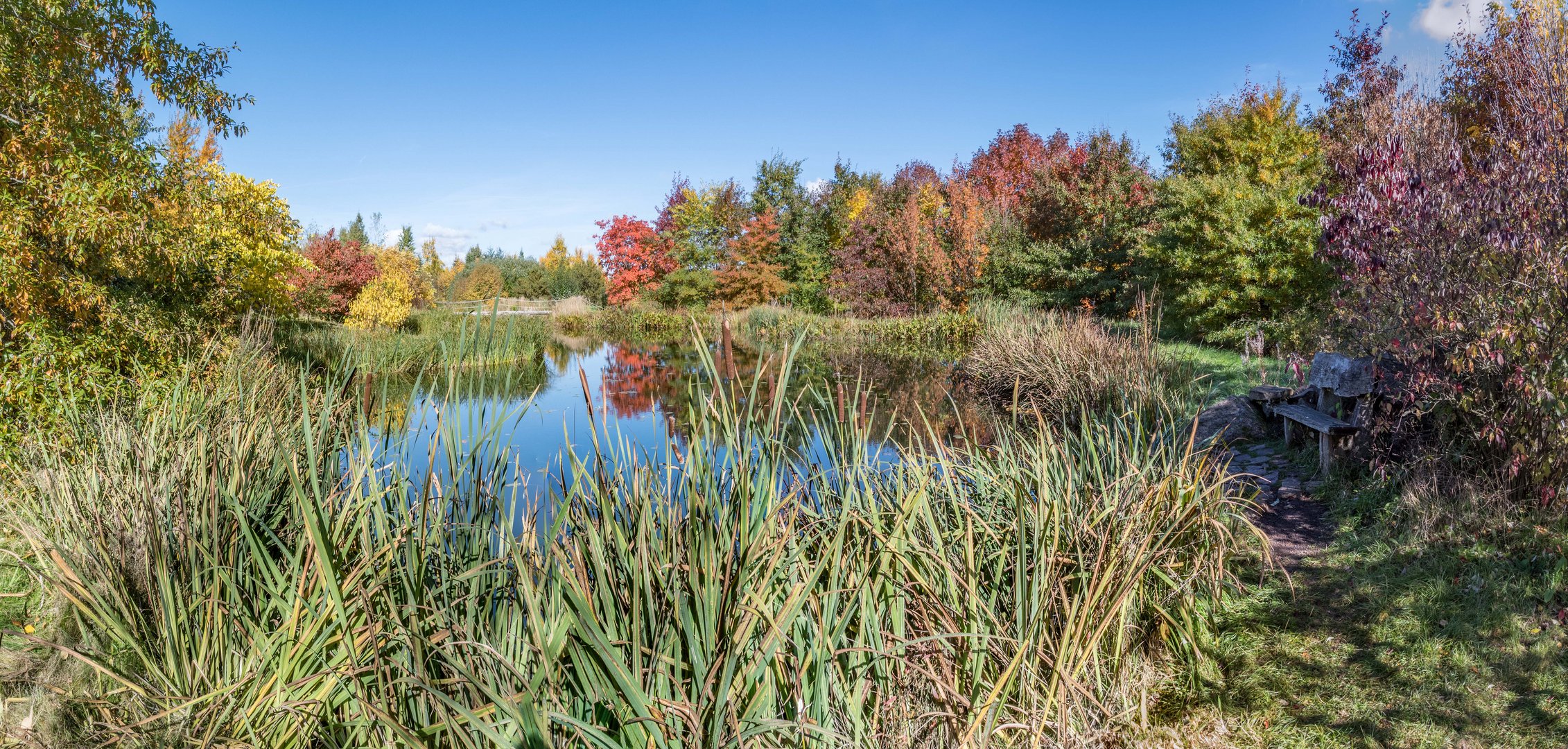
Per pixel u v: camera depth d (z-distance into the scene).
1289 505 5.45
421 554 2.60
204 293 9.35
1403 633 3.51
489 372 16.89
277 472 3.72
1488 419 4.38
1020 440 3.64
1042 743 2.79
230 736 2.50
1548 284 4.09
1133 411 4.48
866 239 26.94
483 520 3.05
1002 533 3.25
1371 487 5.07
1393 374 5.29
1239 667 3.43
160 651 2.82
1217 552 3.71
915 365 16.77
